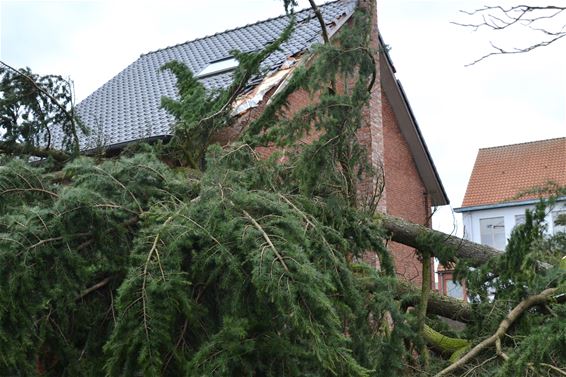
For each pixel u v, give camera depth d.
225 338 3.31
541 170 25.72
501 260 5.95
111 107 12.55
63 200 3.95
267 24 15.01
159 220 3.97
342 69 6.50
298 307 3.28
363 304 4.72
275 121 6.88
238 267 3.57
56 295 3.70
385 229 7.09
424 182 16.55
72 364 3.85
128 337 3.35
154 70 14.59
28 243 3.69
